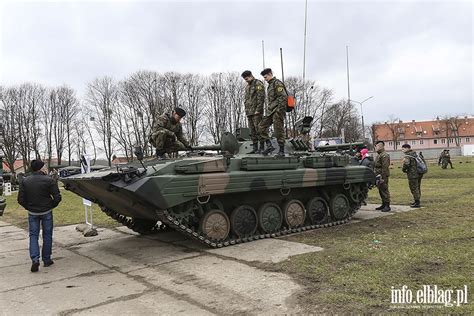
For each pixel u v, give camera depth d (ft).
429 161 176.86
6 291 19.06
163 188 22.75
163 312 15.46
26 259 25.89
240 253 24.16
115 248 27.91
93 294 18.08
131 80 157.58
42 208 23.25
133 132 163.53
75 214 47.24
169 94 155.22
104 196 26.76
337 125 190.49
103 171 26.25
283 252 23.71
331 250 23.17
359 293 16.03
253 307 15.43
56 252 27.61
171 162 24.58
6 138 171.83
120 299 17.22
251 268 20.77
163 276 20.35
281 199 31.22
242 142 32.27
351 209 36.04
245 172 26.91
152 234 32.89
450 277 17.17
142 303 16.58
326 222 33.32
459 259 19.89
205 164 25.12
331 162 33.12
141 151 23.49
